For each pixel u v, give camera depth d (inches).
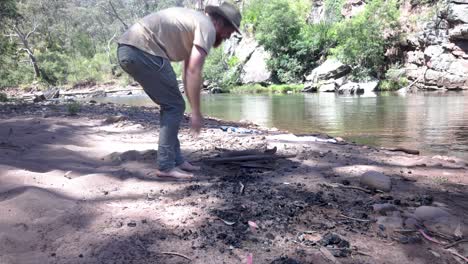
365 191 116.6
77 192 110.0
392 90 1049.5
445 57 983.0
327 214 99.5
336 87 1120.2
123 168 134.3
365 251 82.6
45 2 2095.2
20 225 88.0
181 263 76.6
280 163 145.1
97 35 2664.9
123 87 1787.6
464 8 964.6
